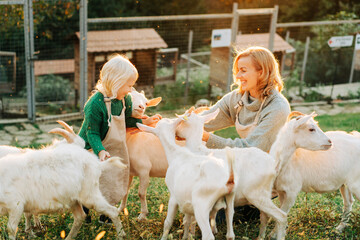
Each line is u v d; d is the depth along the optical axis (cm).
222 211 496
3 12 1216
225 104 490
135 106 493
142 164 515
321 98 1324
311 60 1552
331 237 489
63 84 1344
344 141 481
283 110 441
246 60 441
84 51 1048
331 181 472
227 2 1830
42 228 483
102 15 1692
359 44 1330
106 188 480
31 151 435
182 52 1727
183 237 442
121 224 457
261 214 450
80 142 462
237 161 414
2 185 409
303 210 524
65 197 424
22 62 1336
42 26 1501
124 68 445
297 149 468
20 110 1148
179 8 1788
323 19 1742
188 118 440
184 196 395
